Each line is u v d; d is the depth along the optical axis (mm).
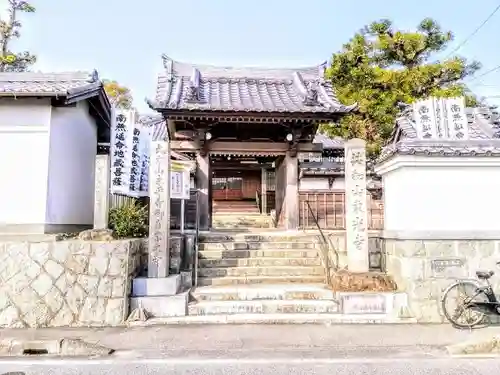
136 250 7918
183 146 12164
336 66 17875
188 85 13242
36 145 8633
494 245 7574
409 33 17875
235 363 5258
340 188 15438
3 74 10859
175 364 5223
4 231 8336
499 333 6535
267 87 13773
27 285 6961
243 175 23359
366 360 5383
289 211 12359
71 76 10953
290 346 5930
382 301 7449
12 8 23078
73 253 7113
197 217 10000
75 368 5090
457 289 7359
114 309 7043
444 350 5797
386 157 8219
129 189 9766
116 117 9672
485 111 9594
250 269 9141
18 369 5059
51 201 8766
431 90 17125
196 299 7809
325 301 7727
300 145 12336
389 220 8555
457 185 7660
